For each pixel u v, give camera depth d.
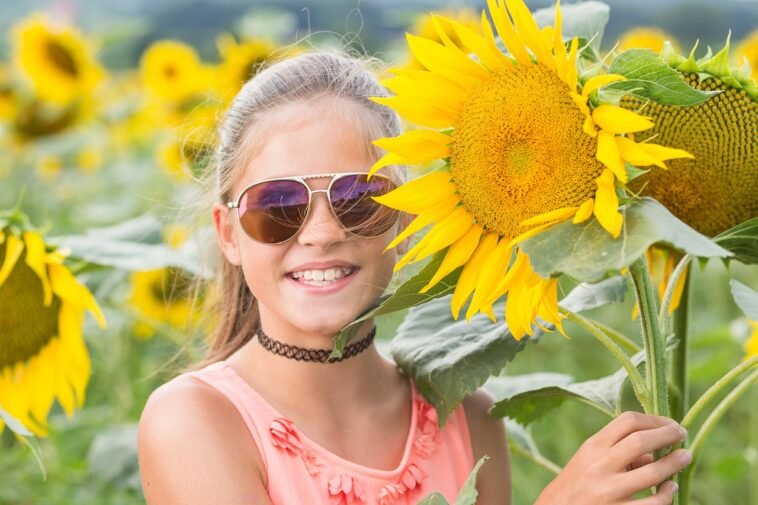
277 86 2.08
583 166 1.54
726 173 1.83
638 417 1.68
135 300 4.28
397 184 2.12
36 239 2.60
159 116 5.62
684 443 1.84
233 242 2.17
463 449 2.19
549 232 1.50
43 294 2.68
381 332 5.27
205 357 2.52
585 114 1.53
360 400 2.12
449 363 1.99
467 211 1.67
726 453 4.36
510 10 1.56
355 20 4.62
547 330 1.90
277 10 5.59
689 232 1.44
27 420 2.75
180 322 4.27
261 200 1.99
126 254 2.76
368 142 2.04
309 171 1.99
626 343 2.09
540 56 1.56
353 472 2.05
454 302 1.69
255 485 1.97
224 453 1.96
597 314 5.55
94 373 4.90
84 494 3.87
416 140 1.66
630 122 1.47
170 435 1.97
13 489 3.93
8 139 6.65
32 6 7.06
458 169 1.66
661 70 1.51
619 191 1.50
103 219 5.94
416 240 2.14
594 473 1.66
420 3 4.36
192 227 2.55
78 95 6.05
